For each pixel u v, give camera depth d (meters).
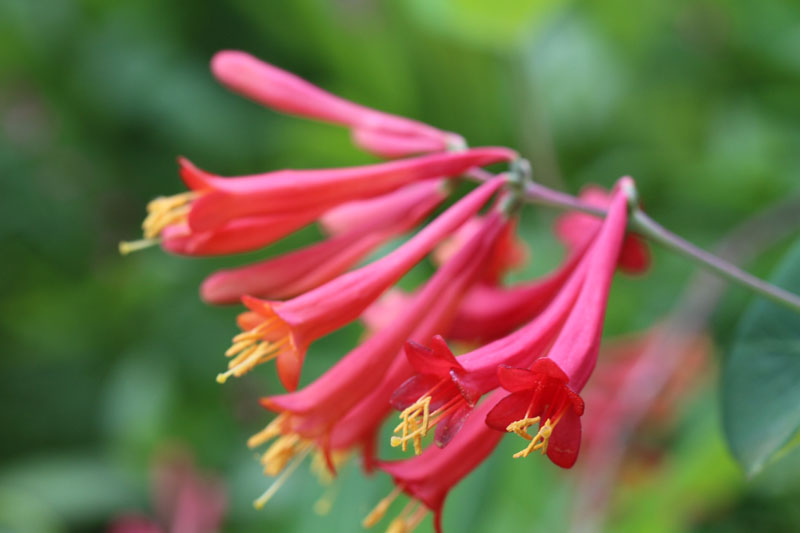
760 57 0.43
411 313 0.28
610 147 0.47
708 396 0.37
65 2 0.51
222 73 0.30
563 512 0.36
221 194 0.27
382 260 0.27
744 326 0.29
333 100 0.30
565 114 0.46
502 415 0.25
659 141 0.46
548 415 0.25
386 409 0.28
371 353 0.27
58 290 0.50
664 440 0.38
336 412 0.27
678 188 0.44
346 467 0.36
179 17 0.49
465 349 0.30
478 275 0.28
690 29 0.46
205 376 0.46
